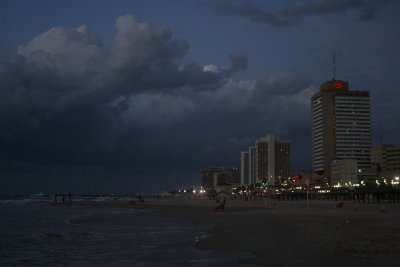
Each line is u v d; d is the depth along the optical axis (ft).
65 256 71.31
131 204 451.12
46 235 109.09
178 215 206.90
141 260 64.90
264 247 75.92
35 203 541.75
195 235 102.22
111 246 83.10
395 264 57.11
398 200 368.68
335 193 556.51
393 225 114.73
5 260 68.23
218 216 186.19
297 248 73.31
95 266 60.90
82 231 120.26
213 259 64.49
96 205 434.71
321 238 86.43
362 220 134.72
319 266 56.70
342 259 61.36
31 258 70.03
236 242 84.38
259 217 167.63
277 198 647.97
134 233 111.04
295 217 161.07
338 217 154.20
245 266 58.23
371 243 76.74
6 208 357.20
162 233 109.19
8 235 110.32
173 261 63.41
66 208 354.13
